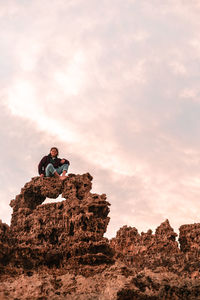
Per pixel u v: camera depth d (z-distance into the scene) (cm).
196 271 1480
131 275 1476
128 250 1673
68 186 1775
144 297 1348
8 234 1526
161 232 1684
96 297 1352
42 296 1321
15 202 1808
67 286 1401
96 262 1516
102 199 1695
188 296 1352
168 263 1551
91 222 1627
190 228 1683
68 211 1655
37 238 1609
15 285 1355
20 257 1480
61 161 1856
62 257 1535
